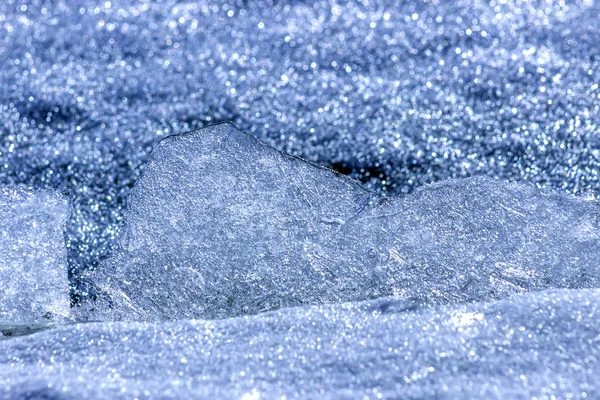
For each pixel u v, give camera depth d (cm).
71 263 176
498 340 154
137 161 193
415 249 165
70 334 156
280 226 166
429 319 156
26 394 151
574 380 151
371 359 153
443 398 150
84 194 187
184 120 203
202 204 167
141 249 166
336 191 167
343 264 165
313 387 151
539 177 190
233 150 168
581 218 166
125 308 165
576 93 206
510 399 150
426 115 203
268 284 165
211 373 153
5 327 162
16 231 166
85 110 204
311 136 199
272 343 155
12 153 194
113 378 152
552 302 156
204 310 165
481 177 168
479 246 165
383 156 195
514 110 202
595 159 192
